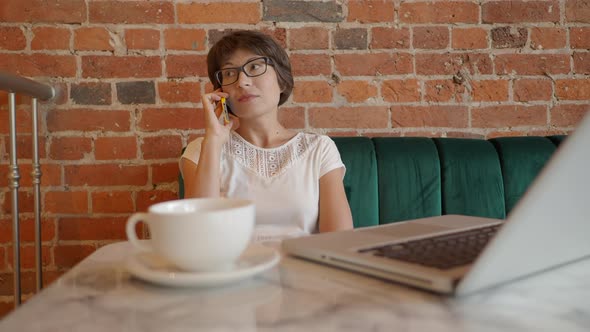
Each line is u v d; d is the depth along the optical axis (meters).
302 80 1.64
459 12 1.67
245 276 0.48
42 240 1.58
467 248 0.54
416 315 0.40
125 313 0.41
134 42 1.60
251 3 1.62
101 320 0.39
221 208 0.53
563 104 1.70
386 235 0.63
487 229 0.66
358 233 0.65
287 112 1.64
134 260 0.54
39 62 1.57
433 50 1.67
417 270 0.46
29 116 1.57
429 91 1.67
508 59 1.68
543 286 0.48
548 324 0.38
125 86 1.60
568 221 0.42
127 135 1.60
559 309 0.41
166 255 0.48
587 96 1.70
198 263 0.47
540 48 1.69
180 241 0.46
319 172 1.34
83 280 0.51
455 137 1.68
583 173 0.38
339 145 1.49
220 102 1.32
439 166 1.47
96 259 0.62
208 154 1.23
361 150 1.48
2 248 1.58
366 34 1.65
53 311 0.42
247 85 1.32
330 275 0.52
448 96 1.68
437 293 0.46
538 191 0.37
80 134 1.59
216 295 0.46
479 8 1.67
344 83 1.65
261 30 1.63
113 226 1.60
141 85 1.60
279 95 1.42
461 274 0.44
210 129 1.25
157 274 0.47
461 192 1.46
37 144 1.46
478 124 1.69
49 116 1.57
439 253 0.52
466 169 1.47
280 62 1.38
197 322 0.39
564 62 1.70
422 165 1.47
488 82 1.68
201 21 1.61
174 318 0.40
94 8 1.58
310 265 0.57
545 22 1.69
